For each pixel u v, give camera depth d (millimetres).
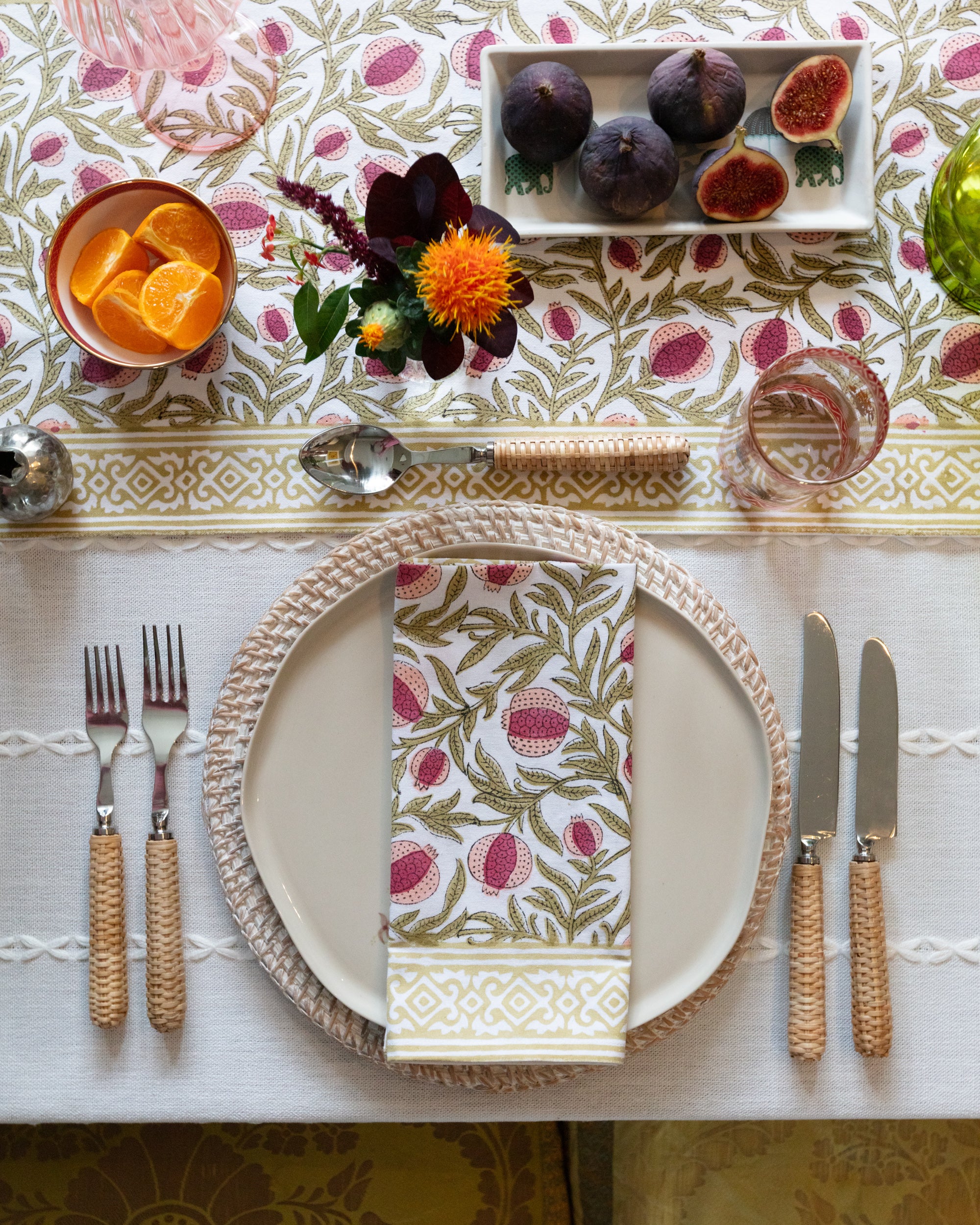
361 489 709
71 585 715
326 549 715
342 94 747
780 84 709
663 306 732
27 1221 833
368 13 749
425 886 655
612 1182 836
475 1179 845
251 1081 686
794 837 699
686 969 667
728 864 672
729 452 691
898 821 703
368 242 597
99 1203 835
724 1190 792
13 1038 690
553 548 672
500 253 574
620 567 657
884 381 728
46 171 747
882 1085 685
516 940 652
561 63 713
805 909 664
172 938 668
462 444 725
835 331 732
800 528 713
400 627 662
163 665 709
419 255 598
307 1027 688
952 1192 791
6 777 706
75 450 724
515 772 664
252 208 740
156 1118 685
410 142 745
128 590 714
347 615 685
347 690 684
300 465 719
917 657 711
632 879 669
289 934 656
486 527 672
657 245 732
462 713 665
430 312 595
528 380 728
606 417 727
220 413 726
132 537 716
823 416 713
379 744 683
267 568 715
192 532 715
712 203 693
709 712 678
